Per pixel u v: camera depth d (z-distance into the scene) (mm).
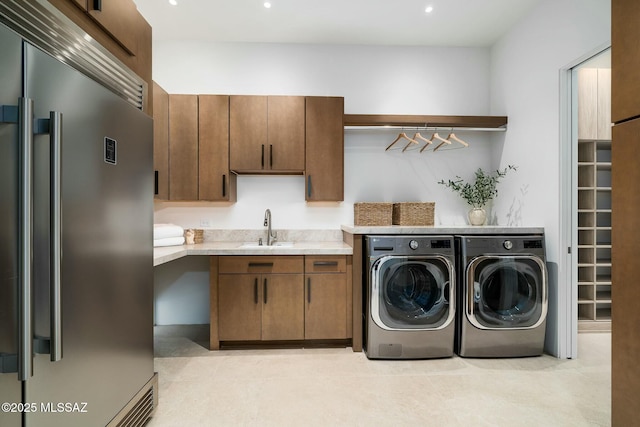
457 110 3521
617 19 1512
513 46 3125
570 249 2572
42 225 979
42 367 994
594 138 3162
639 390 1421
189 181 3031
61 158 959
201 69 3379
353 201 3463
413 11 2900
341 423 1787
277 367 2451
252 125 3057
